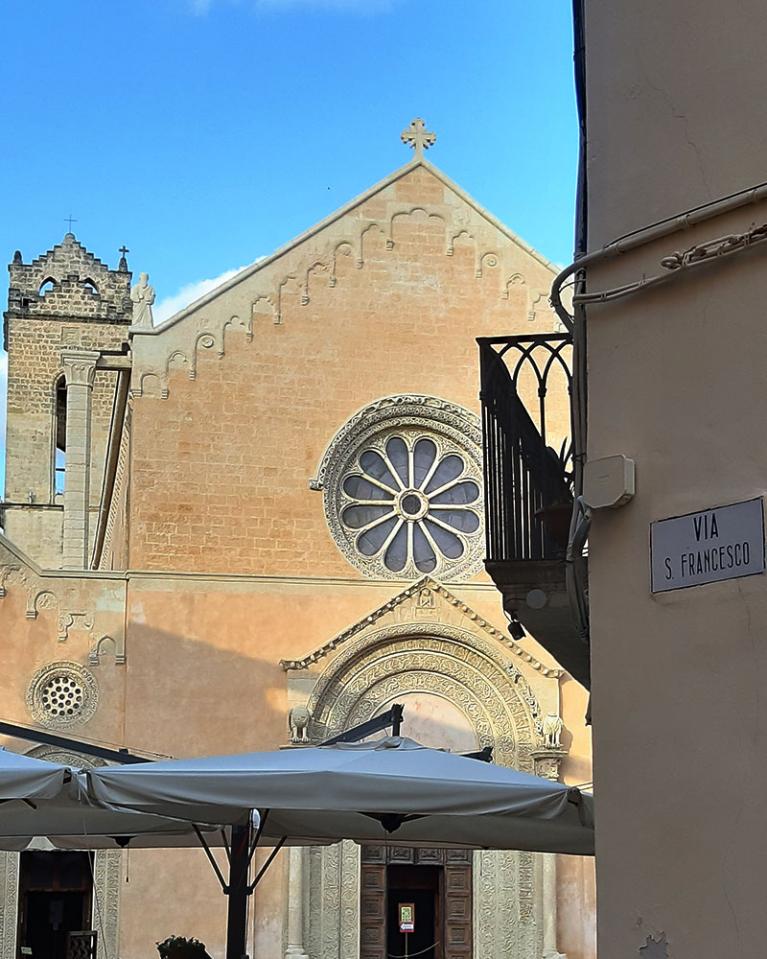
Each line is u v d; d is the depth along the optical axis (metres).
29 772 12.66
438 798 13.27
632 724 8.50
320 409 33.06
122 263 69.06
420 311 33.91
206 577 31.75
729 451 8.26
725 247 8.38
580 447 10.40
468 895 31.92
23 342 65.06
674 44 9.08
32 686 30.75
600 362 9.12
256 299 33.25
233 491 32.34
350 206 34.06
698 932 7.92
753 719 7.84
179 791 13.05
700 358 8.52
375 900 31.58
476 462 33.78
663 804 8.23
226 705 31.28
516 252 34.47
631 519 8.74
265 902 30.75
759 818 7.71
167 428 32.34
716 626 8.12
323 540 32.53
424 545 33.56
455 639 32.31
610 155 9.36
